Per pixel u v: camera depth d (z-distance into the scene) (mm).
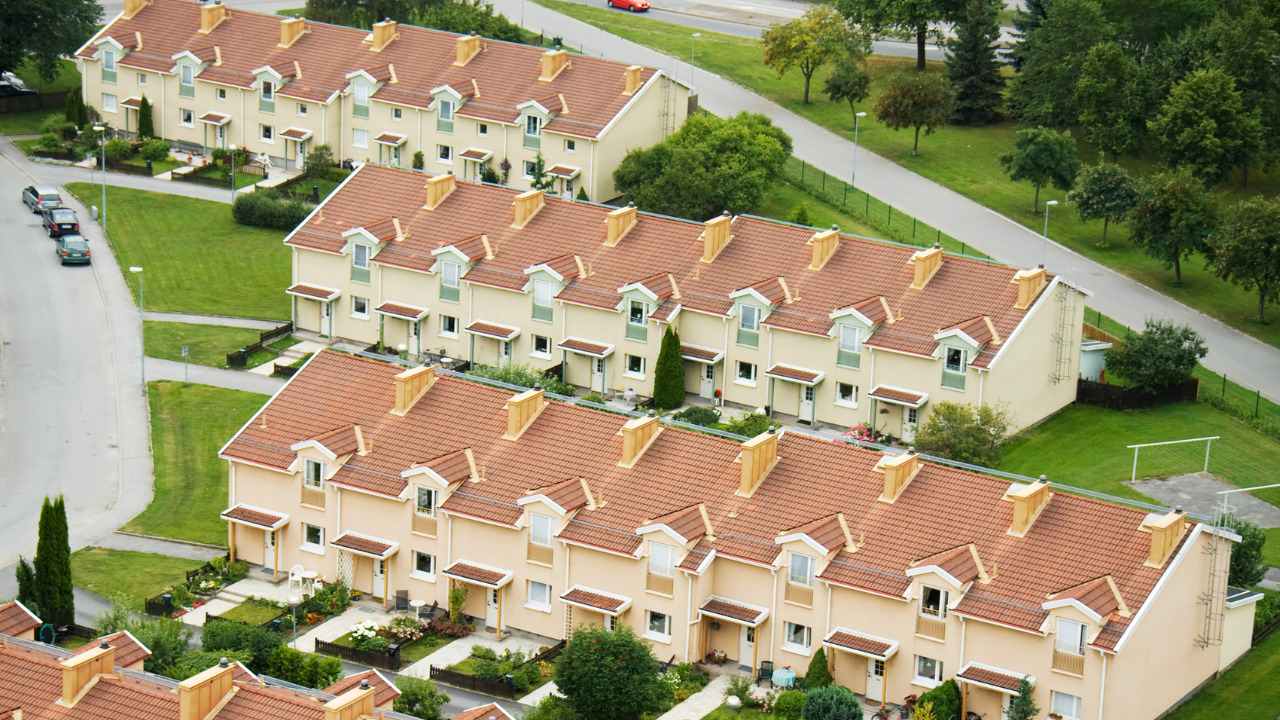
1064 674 88312
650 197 154375
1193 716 92500
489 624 101062
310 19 193375
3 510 113875
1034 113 181500
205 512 114375
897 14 195750
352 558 103750
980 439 115000
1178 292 154500
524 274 132125
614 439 101438
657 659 94688
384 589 103062
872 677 93688
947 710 89688
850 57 188125
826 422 127000
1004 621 88688
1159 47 180750
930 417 117750
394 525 102312
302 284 139750
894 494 95438
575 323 131250
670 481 98938
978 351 120062
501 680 93562
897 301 124625
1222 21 178125
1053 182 169000
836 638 93250
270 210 158500
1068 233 165500
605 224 133750
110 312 142875
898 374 123312
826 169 177125
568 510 97562
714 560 96250
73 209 161250
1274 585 106500
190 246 155125
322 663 90625
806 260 128750
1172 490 118438
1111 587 88562
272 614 101438
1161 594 88688
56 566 96562
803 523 95188
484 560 100562
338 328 139750
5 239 154625
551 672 95438
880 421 124688
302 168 170875
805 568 94312
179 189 166750
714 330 128625
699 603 96062
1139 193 158000
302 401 107188
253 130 172625
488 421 103875
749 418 122688
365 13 193125
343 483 102250
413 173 140375
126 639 82125
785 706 90812
